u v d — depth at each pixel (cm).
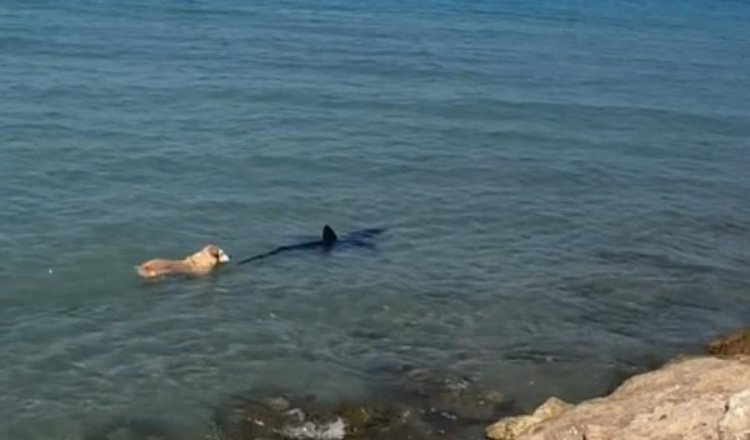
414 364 2056
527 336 2219
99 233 2638
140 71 4672
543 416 1781
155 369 1978
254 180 3172
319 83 4756
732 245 2920
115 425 1788
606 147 3969
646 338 2247
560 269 2617
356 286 2414
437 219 2947
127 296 2294
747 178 3678
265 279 2422
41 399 1850
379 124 4034
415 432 1792
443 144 3800
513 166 3566
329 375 1991
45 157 3198
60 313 2191
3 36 5178
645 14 8894
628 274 2612
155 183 3062
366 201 3059
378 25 6938
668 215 3150
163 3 7006
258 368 2003
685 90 5366
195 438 1758
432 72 5297
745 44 7431
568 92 5041
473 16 7825
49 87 4156
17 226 2631
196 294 2322
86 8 6419
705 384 1728
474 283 2483
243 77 4741
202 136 3619
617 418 1633
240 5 7319
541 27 7494
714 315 2397
